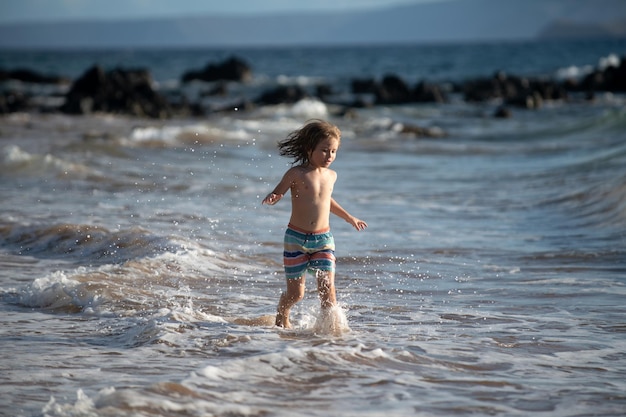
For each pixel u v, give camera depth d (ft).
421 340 29.81
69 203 66.90
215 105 229.45
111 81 218.79
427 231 57.00
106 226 54.49
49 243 49.73
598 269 44.80
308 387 23.61
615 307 36.11
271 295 38.34
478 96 242.58
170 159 103.14
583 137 134.72
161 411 21.04
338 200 72.38
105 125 161.79
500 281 41.98
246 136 137.39
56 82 337.52
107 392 22.02
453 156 115.24
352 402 22.44
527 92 235.20
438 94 239.91
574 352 28.71
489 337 30.63
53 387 23.53
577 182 77.05
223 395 22.53
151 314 33.17
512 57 597.93
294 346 28.07
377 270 44.52
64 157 98.78
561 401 23.06
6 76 341.41
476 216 63.93
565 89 273.54
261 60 629.92
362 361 26.32
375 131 153.17
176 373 24.94
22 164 87.04
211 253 46.24
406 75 401.08
